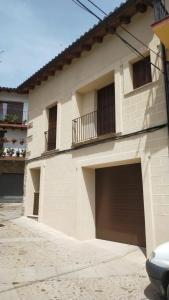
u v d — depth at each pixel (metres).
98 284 4.73
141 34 7.41
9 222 11.20
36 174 12.59
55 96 11.08
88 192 8.81
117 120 7.64
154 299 4.11
